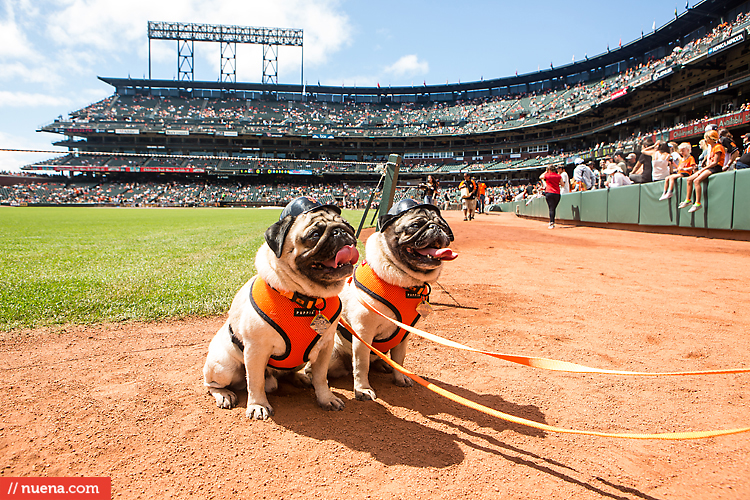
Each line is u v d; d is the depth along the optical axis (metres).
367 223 19.31
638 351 3.94
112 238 14.39
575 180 19.38
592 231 14.79
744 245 9.89
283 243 2.38
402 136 72.25
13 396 2.91
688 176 11.97
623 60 58.53
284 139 74.81
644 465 2.27
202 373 3.39
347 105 81.81
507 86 74.75
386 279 2.93
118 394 2.98
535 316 5.05
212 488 1.99
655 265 8.12
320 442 2.42
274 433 2.50
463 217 25.97
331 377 3.52
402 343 3.33
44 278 6.50
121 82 76.75
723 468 2.24
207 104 78.06
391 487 2.02
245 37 77.00
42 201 62.19
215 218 32.38
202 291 5.75
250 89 78.62
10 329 4.29
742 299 5.65
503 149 70.19
